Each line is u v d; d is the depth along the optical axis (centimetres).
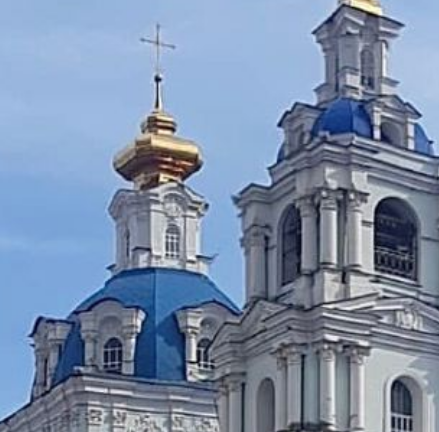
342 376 7731
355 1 8694
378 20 8700
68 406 10125
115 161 11756
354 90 8544
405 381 7925
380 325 7869
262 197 8462
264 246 8425
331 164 8069
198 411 10194
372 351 7838
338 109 8375
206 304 10506
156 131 11669
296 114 8469
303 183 8119
